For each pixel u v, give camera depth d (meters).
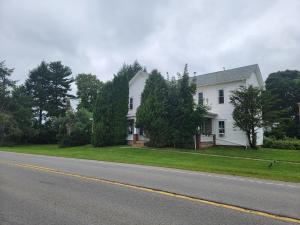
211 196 7.52
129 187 8.56
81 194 7.55
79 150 26.78
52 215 5.69
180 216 5.68
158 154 21.42
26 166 13.46
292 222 5.42
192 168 14.32
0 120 41.97
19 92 48.38
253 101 25.30
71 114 37.38
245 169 14.50
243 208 6.36
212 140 29.11
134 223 5.23
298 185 9.93
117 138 30.17
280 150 24.84
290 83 49.19
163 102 25.61
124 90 31.64
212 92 30.84
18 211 5.95
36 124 52.75
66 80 60.66
